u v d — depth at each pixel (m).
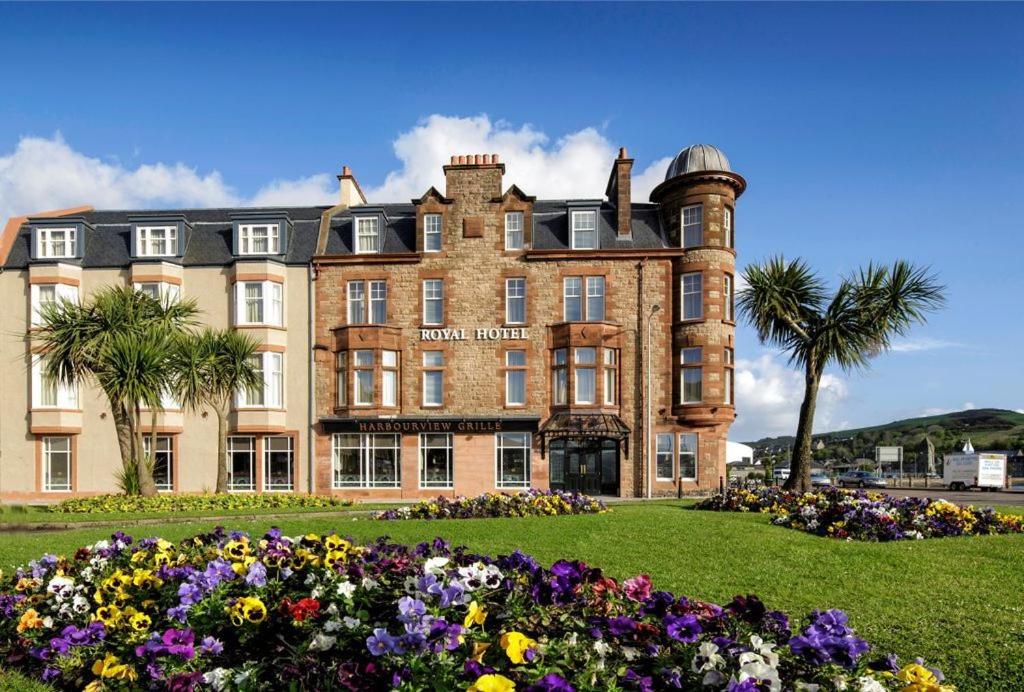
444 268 29.84
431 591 4.71
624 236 30.31
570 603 4.93
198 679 4.32
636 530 12.67
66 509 17.78
